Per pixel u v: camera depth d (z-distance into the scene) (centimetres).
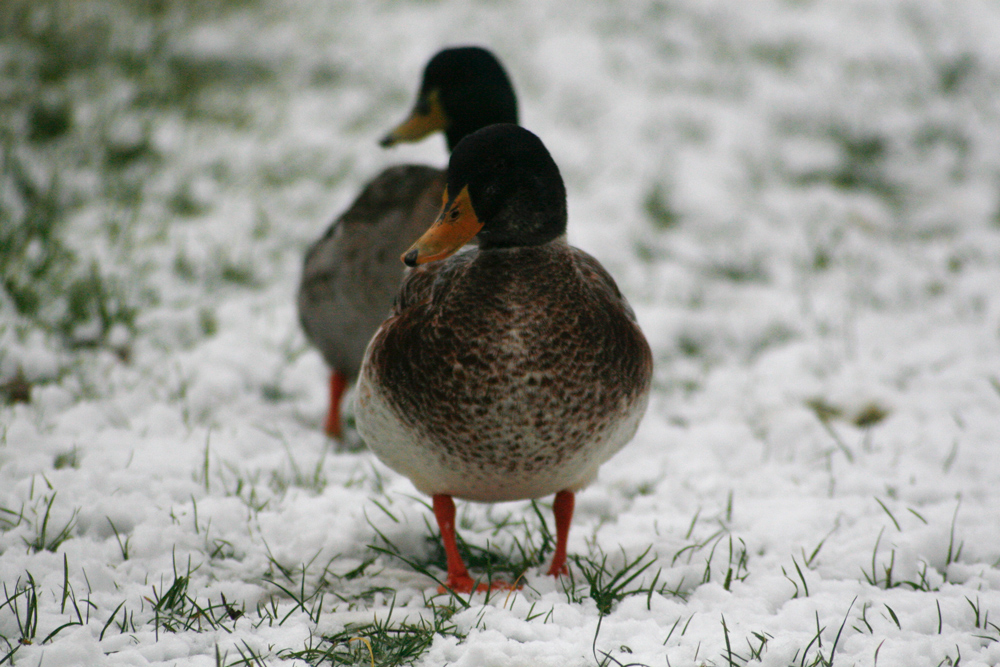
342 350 788
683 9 2347
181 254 1073
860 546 593
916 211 1405
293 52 1928
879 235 1313
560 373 503
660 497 696
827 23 2239
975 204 1418
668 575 561
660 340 1023
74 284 948
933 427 795
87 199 1195
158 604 508
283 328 998
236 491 662
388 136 837
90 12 1817
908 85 1889
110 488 639
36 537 579
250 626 505
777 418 825
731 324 1066
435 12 2270
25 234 1024
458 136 848
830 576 573
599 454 540
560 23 2225
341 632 499
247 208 1267
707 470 740
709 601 541
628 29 2197
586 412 515
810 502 668
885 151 1620
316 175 1394
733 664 466
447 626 511
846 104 1803
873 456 758
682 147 1596
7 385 785
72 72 1580
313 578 572
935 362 935
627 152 1559
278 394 888
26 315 896
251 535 611
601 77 1908
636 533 634
